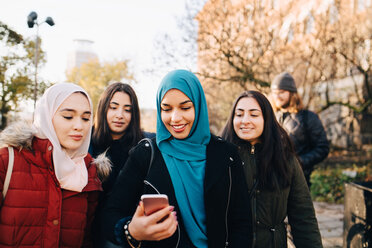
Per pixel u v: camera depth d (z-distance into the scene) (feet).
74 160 5.32
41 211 4.89
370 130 34.09
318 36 29.66
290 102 11.39
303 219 6.53
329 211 20.24
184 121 4.83
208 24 31.24
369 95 29.53
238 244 4.86
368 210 8.51
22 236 4.77
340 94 35.32
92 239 5.66
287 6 31.78
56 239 4.89
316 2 30.55
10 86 24.68
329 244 13.84
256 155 6.73
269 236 6.31
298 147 10.74
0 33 23.73
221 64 31.83
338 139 37.09
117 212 4.76
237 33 30.81
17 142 4.93
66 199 5.13
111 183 6.51
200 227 4.84
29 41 25.70
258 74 31.35
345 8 29.40
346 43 28.99
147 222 3.83
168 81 4.80
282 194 6.36
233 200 5.12
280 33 31.94
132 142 8.35
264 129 6.66
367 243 8.48
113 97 8.39
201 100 5.02
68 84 5.26
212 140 5.32
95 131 8.43
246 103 6.65
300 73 32.40
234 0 31.22
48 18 25.03
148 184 4.84
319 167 30.22
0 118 24.91
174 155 4.96
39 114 5.09
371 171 27.17
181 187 4.81
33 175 4.94
